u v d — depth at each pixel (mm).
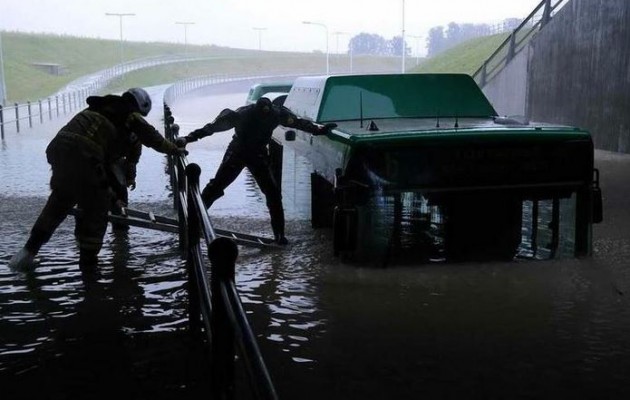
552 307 4734
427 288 5113
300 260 5949
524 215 5484
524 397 3469
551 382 3631
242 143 6574
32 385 3674
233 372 2424
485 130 5371
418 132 5328
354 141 5262
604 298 4902
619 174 11984
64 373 3822
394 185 5289
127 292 5242
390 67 108688
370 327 4406
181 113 34219
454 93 6953
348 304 4820
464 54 49844
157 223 6625
